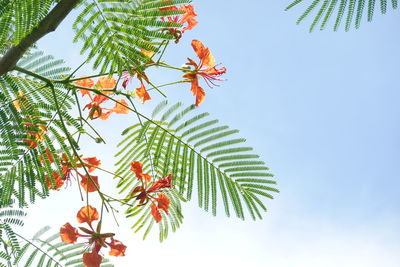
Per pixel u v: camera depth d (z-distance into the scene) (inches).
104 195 126.0
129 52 100.3
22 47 94.0
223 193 144.2
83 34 97.0
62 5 89.4
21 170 116.5
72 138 119.0
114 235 123.7
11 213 118.3
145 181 132.0
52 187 121.0
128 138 143.3
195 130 142.3
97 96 137.3
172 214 147.2
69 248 135.7
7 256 120.6
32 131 114.6
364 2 114.2
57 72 133.8
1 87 111.6
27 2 87.7
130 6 95.6
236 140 143.5
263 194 145.4
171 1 97.5
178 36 114.7
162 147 143.0
